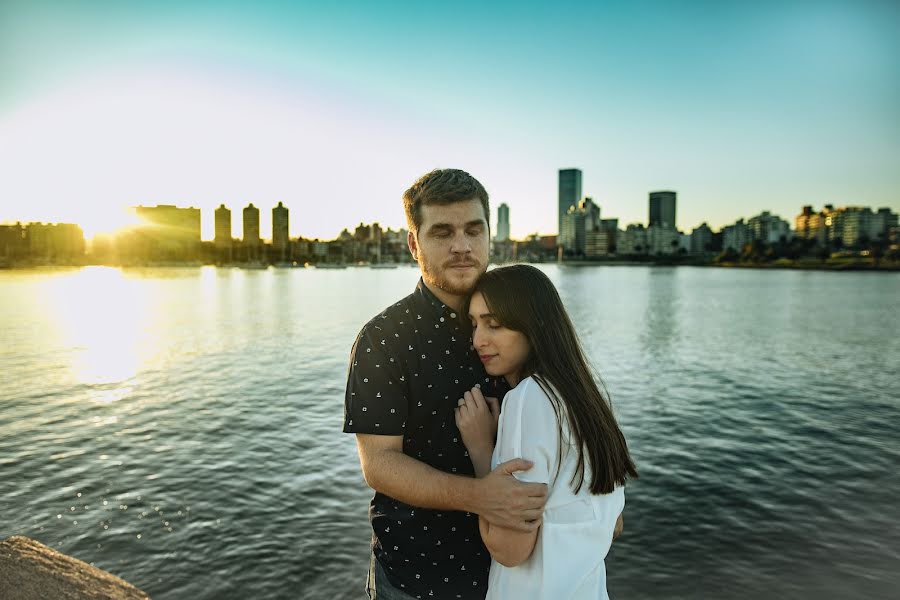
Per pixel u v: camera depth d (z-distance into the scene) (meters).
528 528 1.89
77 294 82.00
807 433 14.73
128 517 9.84
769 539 9.05
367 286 109.38
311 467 12.25
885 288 99.88
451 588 2.37
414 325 2.35
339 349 30.47
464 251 2.30
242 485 11.23
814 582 7.89
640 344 32.44
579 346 2.21
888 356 28.16
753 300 69.75
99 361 26.91
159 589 7.82
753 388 20.47
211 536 9.16
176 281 131.38
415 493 2.08
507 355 2.22
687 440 14.13
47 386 21.16
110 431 15.09
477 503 1.93
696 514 9.92
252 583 7.93
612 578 8.06
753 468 12.11
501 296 2.17
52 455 13.09
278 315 50.78
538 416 1.99
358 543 8.97
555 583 1.90
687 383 21.39
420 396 2.32
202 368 24.95
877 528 9.38
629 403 18.19
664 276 164.62
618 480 2.06
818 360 26.98
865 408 17.48
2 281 128.00
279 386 21.00
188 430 15.14
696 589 7.79
